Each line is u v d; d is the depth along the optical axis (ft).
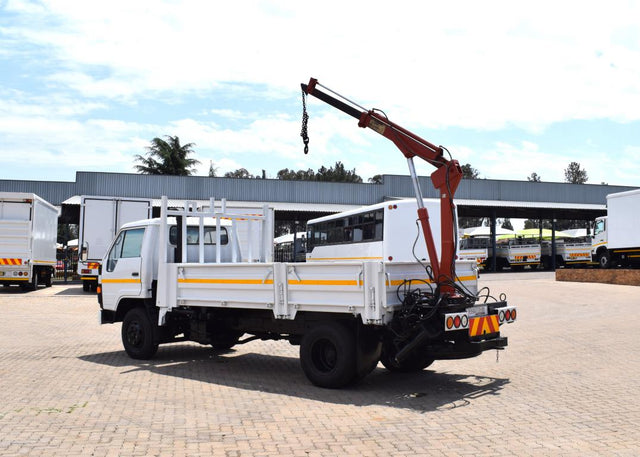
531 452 16.93
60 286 95.14
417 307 23.84
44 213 84.53
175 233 33.42
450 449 17.21
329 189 154.71
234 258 36.01
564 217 156.97
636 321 47.52
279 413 21.29
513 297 69.82
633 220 91.76
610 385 25.90
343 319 25.39
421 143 26.71
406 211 66.80
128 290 33.50
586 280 88.63
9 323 49.78
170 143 226.99
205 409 21.85
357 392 24.77
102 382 26.73
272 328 28.94
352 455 16.70
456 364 31.42
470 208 139.33
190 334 32.94
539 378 27.55
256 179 151.64
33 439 17.99
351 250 75.51
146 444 17.60
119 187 146.41
